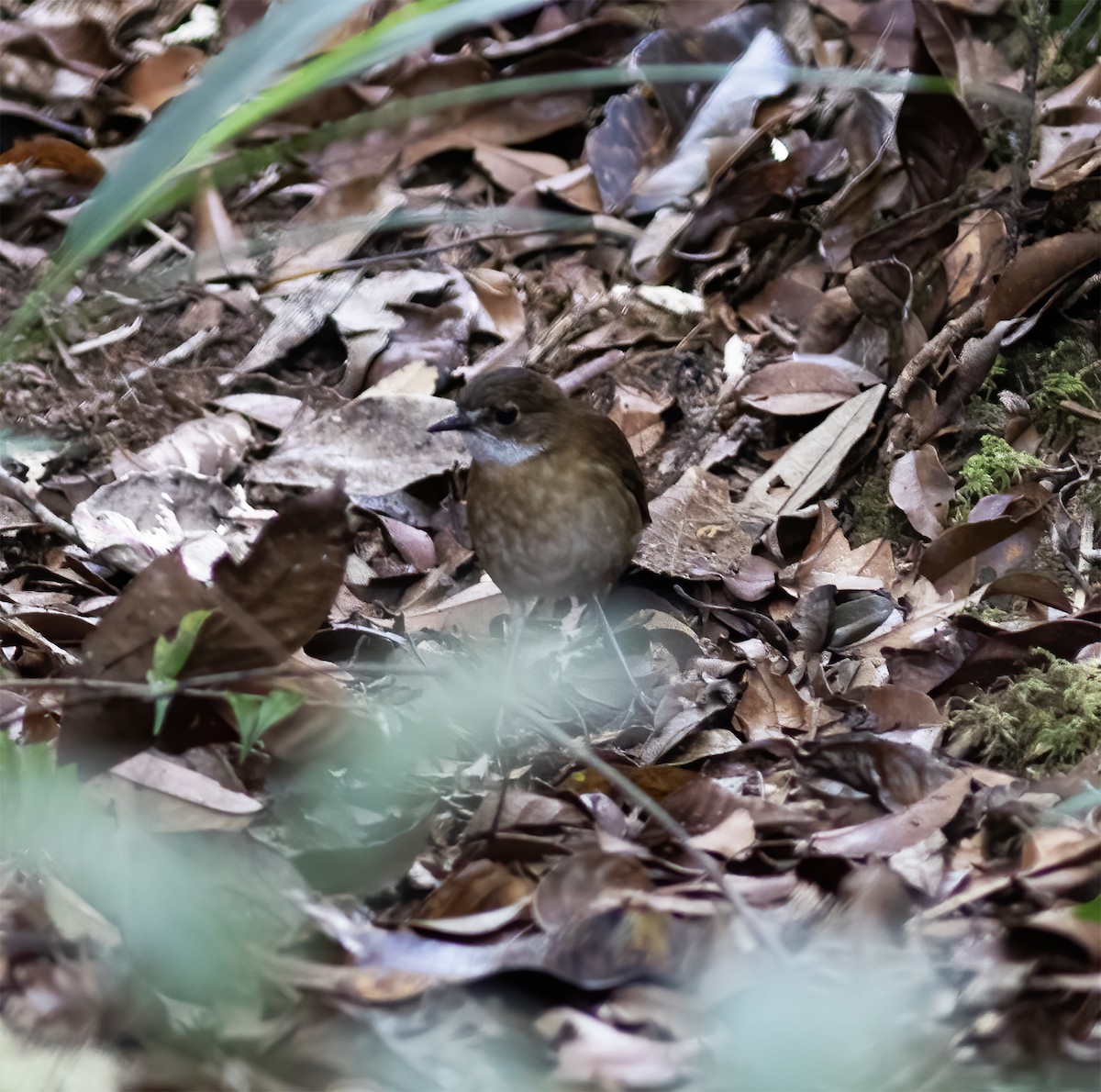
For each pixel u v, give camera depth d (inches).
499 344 447.5
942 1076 205.5
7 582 369.7
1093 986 216.2
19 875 243.8
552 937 223.9
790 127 466.9
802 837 260.8
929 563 351.6
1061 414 396.5
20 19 497.7
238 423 420.8
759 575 369.1
